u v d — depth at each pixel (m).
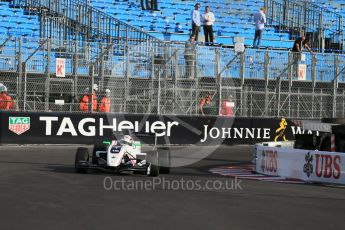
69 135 32.06
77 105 32.50
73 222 11.48
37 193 15.11
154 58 33.69
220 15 49.91
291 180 20.28
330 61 38.94
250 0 52.00
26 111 31.27
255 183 18.88
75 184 17.00
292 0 52.03
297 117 37.19
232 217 12.42
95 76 32.88
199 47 34.78
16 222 11.34
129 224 11.41
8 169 20.69
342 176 19.14
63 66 31.36
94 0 45.09
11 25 39.25
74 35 39.75
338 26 53.09
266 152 22.16
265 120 36.12
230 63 34.81
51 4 40.81
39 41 32.25
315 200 15.30
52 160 24.45
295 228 11.48
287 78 37.03
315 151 19.98
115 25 40.25
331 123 24.14
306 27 50.78
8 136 30.88
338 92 39.03
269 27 50.19
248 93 35.88
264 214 12.89
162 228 11.12
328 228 11.59
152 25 45.75
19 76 31.52
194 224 11.56
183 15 48.38
